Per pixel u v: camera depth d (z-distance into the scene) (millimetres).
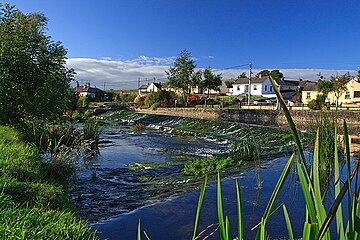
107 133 22234
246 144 11586
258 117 28469
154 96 46438
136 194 6574
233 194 5914
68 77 14109
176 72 49344
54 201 4566
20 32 12703
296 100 48031
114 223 4582
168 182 7766
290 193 5695
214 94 68562
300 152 748
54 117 12742
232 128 21078
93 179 8164
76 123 24500
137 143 17094
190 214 4898
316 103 32312
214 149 14711
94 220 4734
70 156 9383
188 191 6324
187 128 24359
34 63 13195
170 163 10977
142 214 4949
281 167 8531
